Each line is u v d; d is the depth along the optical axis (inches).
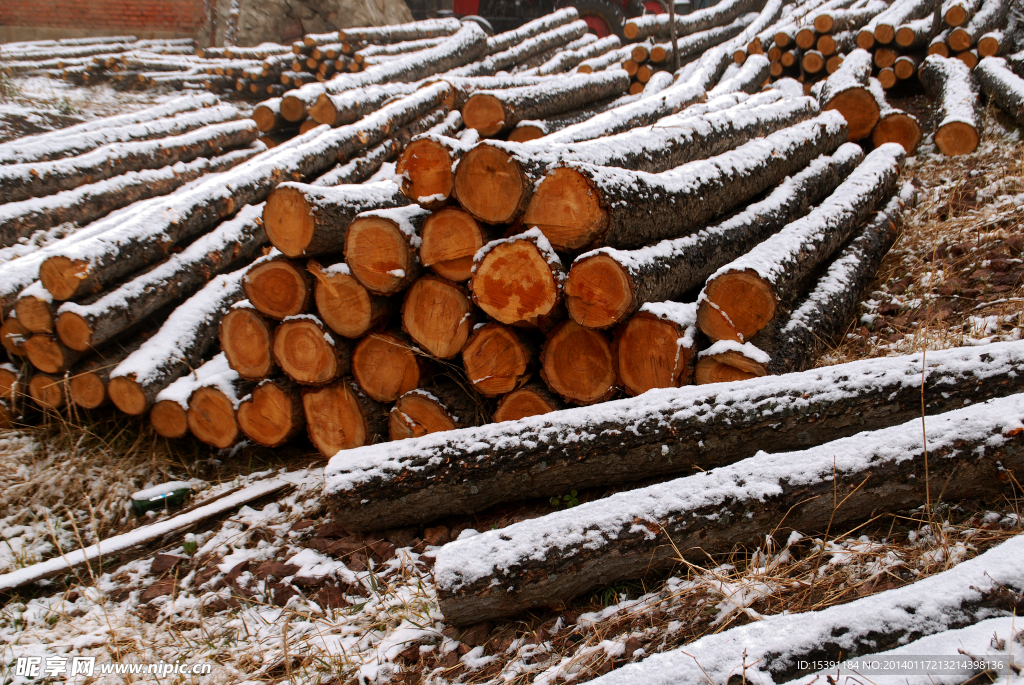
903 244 186.5
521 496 112.3
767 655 66.1
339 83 289.3
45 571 117.6
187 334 162.1
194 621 106.3
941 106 250.4
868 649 65.9
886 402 98.2
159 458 154.5
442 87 274.2
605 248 113.2
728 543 90.6
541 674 81.0
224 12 448.1
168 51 446.3
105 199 215.2
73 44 440.8
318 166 225.1
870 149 248.2
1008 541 74.3
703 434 102.1
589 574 88.8
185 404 149.6
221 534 128.3
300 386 144.9
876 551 87.4
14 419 165.0
